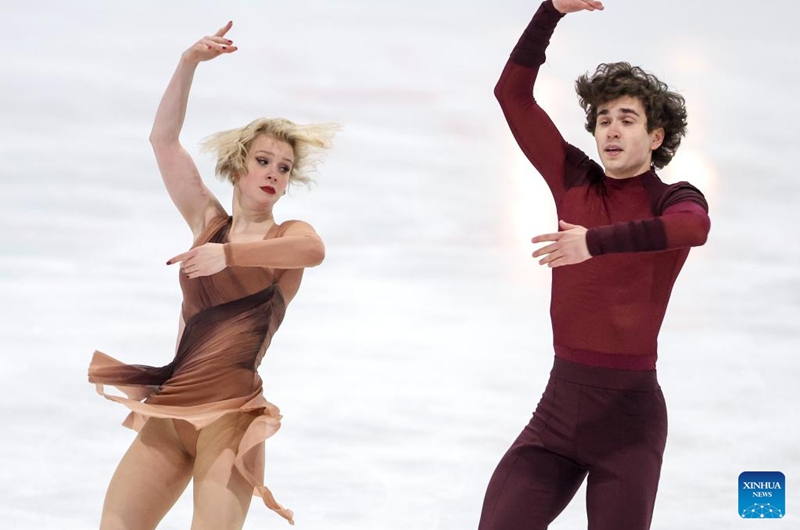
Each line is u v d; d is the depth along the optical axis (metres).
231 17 44.31
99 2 44.88
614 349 14.20
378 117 38.91
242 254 14.91
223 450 14.98
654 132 14.87
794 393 23.44
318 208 33.19
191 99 37.88
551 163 15.38
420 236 32.00
